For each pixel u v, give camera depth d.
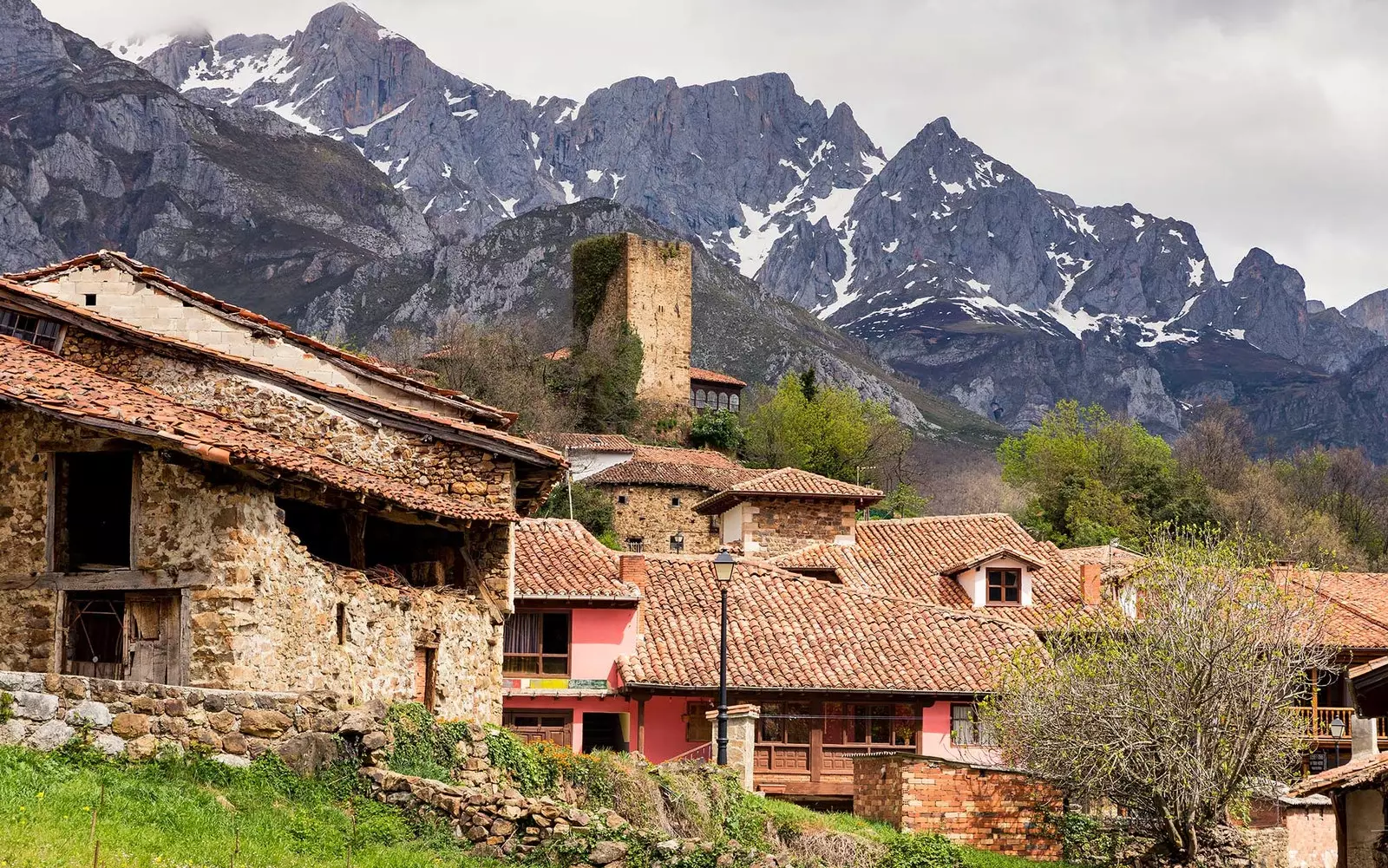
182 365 28.39
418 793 21.94
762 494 62.69
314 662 23.47
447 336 124.31
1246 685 32.50
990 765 38.25
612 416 131.50
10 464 22.83
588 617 42.97
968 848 31.38
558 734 42.59
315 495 24.09
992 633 45.50
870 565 56.03
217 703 20.89
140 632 22.03
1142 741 32.06
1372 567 113.50
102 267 30.30
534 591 42.19
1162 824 32.91
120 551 23.44
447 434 29.25
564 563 44.06
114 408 22.00
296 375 28.48
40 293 28.22
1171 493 108.88
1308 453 149.00
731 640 44.03
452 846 21.47
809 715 41.81
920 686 42.66
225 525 21.73
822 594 46.88
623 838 23.38
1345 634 52.34
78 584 22.28
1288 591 35.81
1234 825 34.19
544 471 30.75
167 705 20.61
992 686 38.81
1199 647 32.62
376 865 19.17
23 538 22.64
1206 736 32.31
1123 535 100.06
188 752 20.55
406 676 26.28
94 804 17.88
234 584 21.56
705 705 42.88
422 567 28.28
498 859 21.80
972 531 58.44
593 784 25.83
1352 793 35.94
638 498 98.69
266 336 30.08
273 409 28.36
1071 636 37.34
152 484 22.12
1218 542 37.34
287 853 18.48
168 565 21.83
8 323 28.25
